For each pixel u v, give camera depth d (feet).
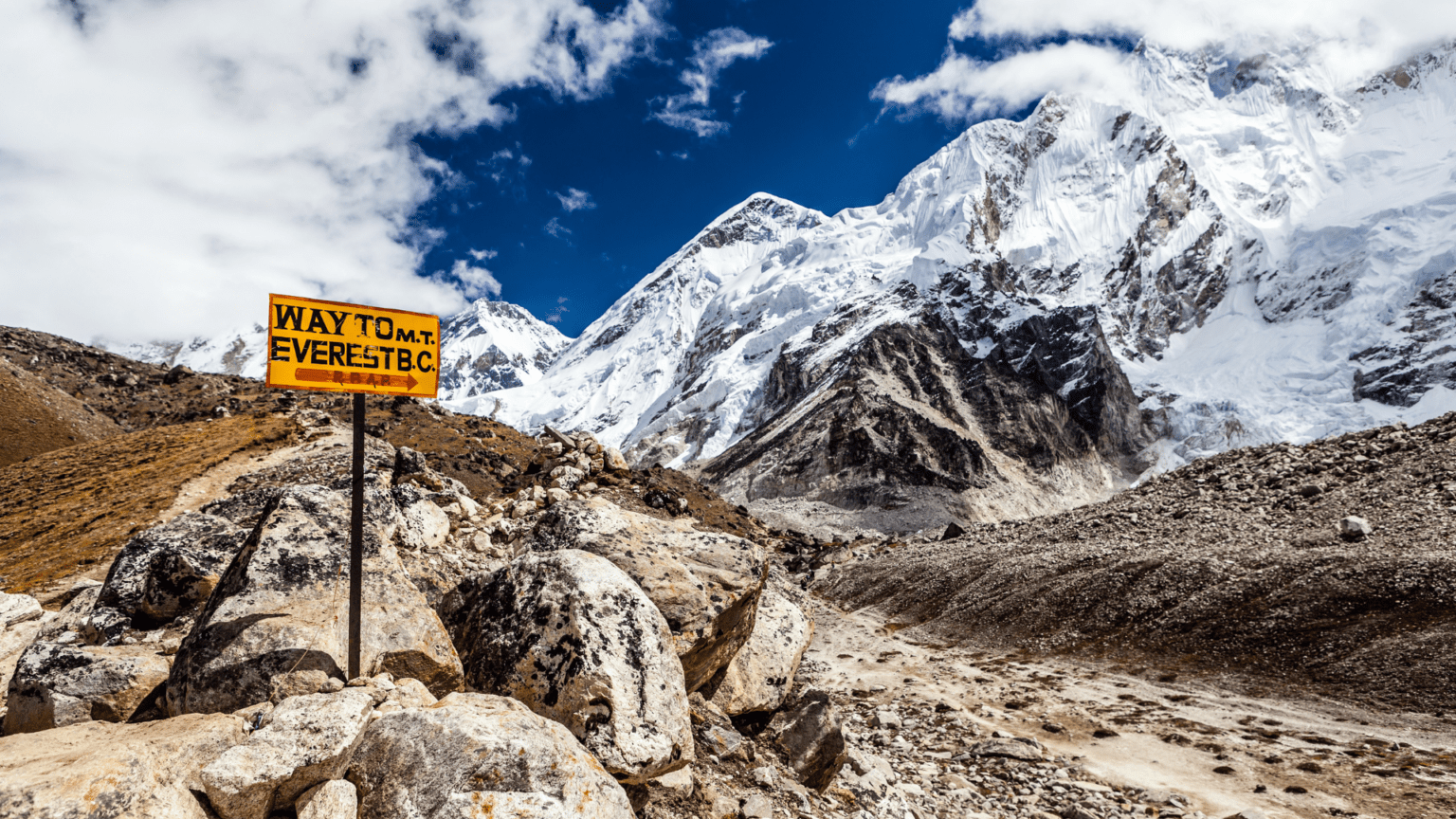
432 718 23.47
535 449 185.16
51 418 237.04
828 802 42.50
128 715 28.94
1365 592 94.17
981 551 176.65
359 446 30.53
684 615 38.19
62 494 142.92
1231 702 86.38
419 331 32.86
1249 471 159.53
